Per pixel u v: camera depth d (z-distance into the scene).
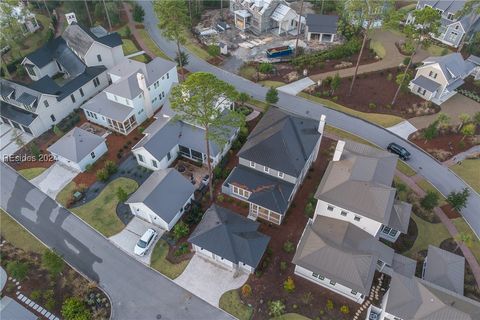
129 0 107.69
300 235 49.94
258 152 52.12
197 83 41.72
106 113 64.12
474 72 78.75
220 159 60.09
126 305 43.44
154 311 42.94
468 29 85.31
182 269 46.62
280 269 46.16
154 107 70.25
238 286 44.81
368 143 64.31
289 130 53.62
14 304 40.09
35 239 50.28
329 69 81.06
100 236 50.53
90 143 59.50
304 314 42.12
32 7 101.06
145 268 46.94
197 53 86.81
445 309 37.56
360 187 45.03
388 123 68.31
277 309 41.28
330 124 68.06
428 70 72.56
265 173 53.12
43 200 55.12
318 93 74.12
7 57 85.19
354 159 49.00
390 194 44.62
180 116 47.00
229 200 54.09
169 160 59.62
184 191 52.06
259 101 72.62
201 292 44.47
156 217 49.72
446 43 89.81
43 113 64.56
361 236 45.31
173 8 68.44
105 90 64.81
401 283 40.47
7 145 63.84
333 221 46.84
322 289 44.28
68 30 79.94
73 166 59.50
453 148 63.38
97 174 57.06
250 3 92.56
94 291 44.62
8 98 65.00
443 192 56.66
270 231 50.31
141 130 66.00
